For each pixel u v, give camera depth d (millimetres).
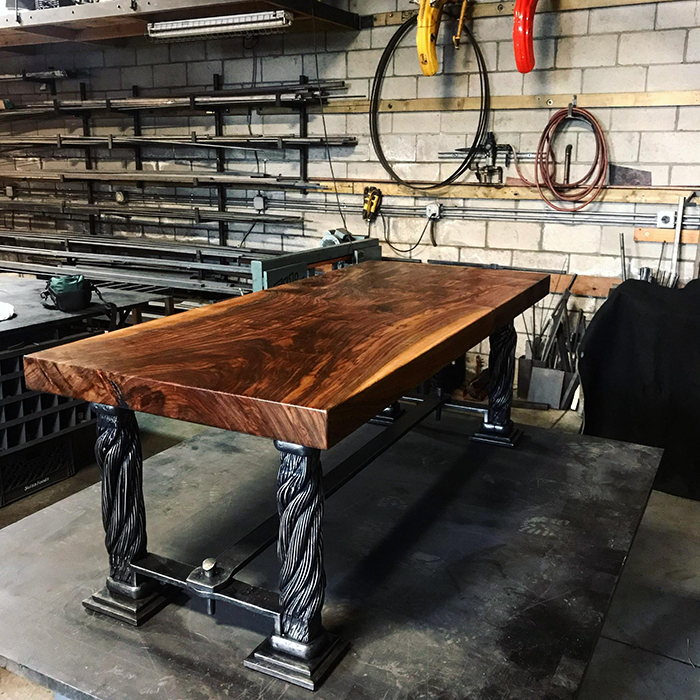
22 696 2148
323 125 4848
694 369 3258
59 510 1822
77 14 4418
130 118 5613
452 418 2645
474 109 4348
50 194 6191
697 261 3932
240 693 1167
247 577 1550
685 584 2529
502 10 4133
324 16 4184
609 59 3939
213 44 5098
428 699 1160
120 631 1330
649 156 3971
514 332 2330
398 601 1456
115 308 3299
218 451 2258
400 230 4758
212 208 5422
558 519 1839
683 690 2016
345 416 1047
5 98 6195
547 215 4281
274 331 1510
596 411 3527
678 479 3248
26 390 2932
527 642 1325
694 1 3689
